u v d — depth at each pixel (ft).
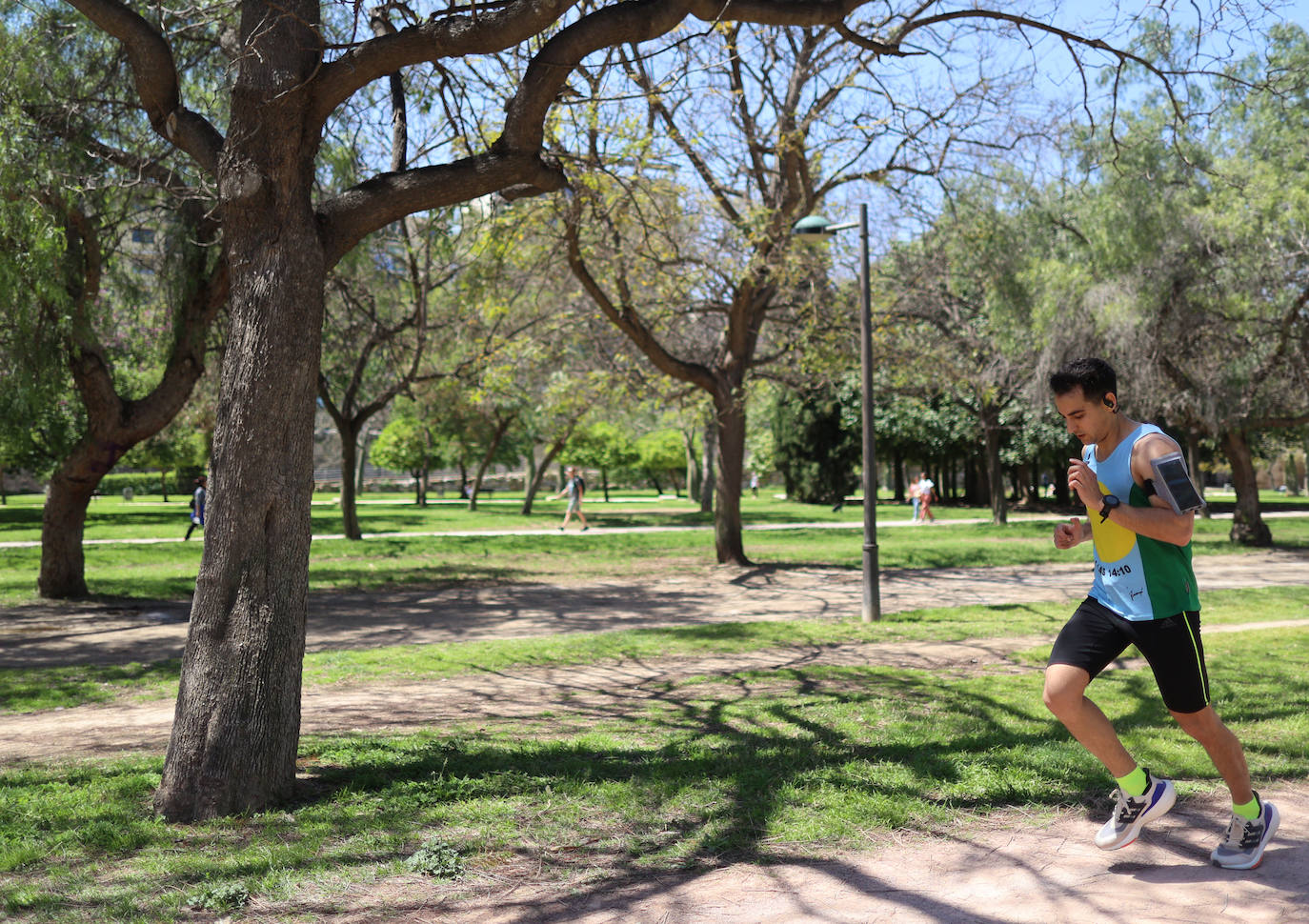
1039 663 29.27
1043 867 12.67
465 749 19.58
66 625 43.83
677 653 33.86
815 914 11.43
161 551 77.30
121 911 11.75
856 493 232.53
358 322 72.13
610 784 16.65
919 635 36.55
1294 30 39.78
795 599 52.85
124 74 43.96
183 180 41.29
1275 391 75.92
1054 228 76.13
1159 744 18.07
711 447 142.31
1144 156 65.00
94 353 48.08
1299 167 68.54
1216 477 250.16
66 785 17.60
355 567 69.56
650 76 44.11
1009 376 86.94
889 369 75.10
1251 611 43.11
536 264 59.00
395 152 20.48
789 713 22.52
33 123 41.70
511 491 255.50
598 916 11.50
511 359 68.39
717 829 14.24
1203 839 13.47
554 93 17.87
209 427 110.22
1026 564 74.02
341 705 25.57
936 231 66.80
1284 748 17.71
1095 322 71.36
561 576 66.39
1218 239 67.56
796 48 59.82
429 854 13.34
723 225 59.67
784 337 72.79
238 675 15.87
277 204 16.61
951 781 16.31
